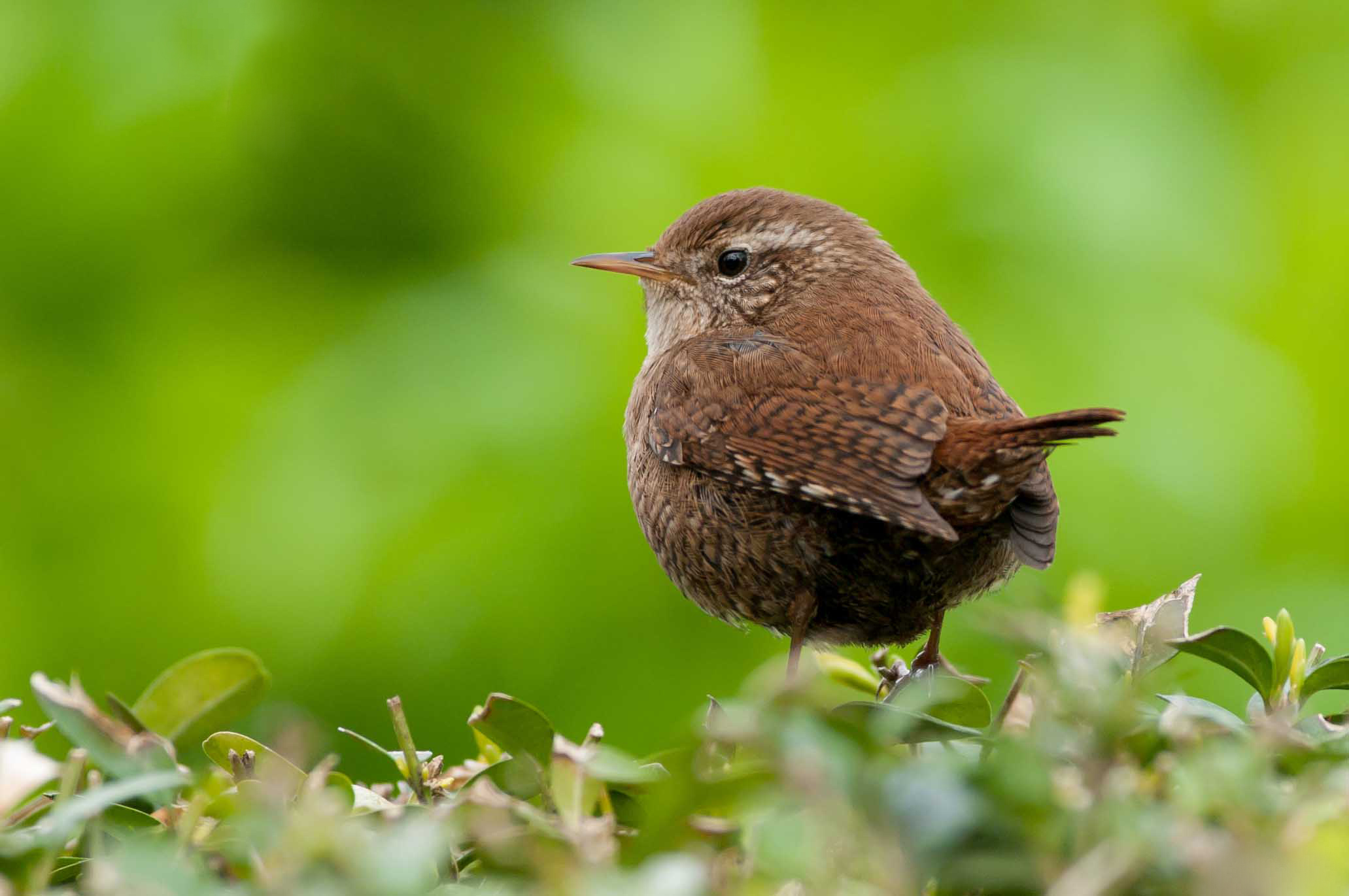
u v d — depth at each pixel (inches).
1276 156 438.9
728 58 442.0
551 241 425.4
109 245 434.3
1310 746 145.3
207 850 150.2
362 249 457.4
